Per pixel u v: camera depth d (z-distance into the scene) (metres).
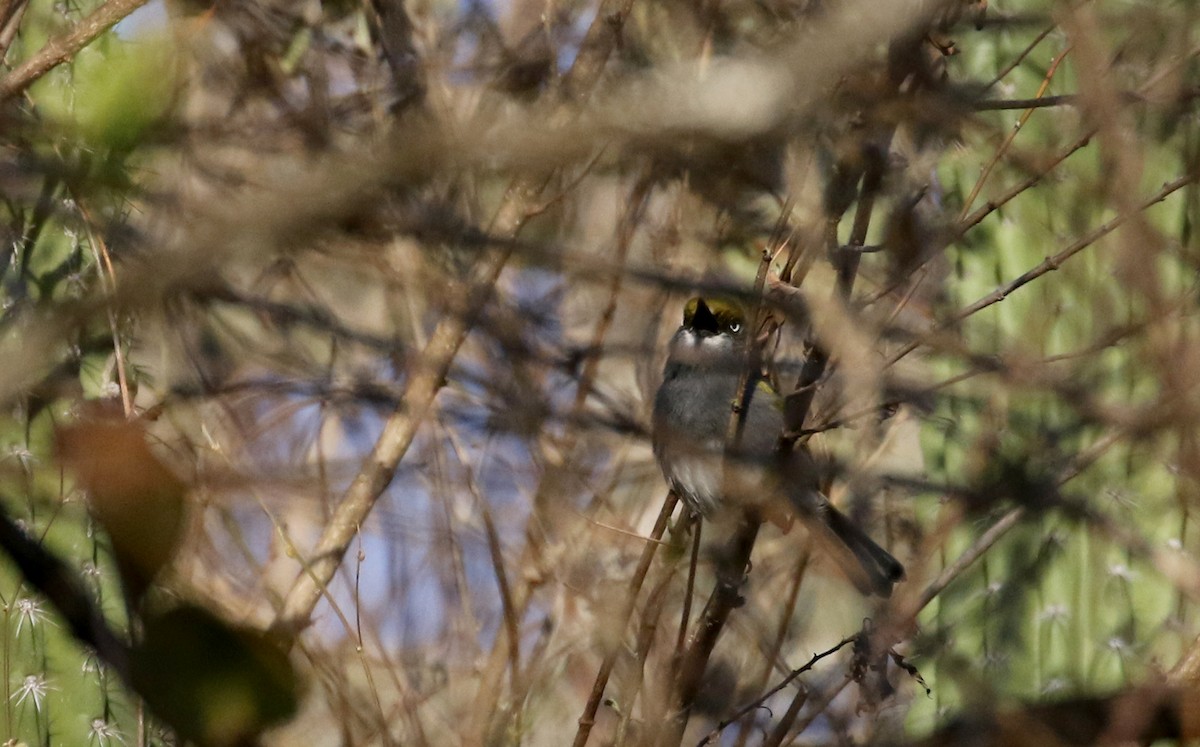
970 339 8.51
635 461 11.06
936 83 5.94
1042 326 8.45
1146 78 7.15
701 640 9.16
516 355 7.23
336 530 9.09
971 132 7.66
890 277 8.16
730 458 9.05
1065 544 9.38
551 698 10.77
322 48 10.63
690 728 10.17
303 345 8.82
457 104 10.62
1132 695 5.82
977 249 9.05
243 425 8.74
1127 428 5.35
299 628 8.50
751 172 7.61
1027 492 7.14
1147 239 4.91
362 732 8.94
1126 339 7.15
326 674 8.47
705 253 9.46
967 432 8.49
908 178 7.88
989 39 9.44
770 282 7.75
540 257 5.23
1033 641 9.35
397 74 10.55
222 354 8.76
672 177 8.71
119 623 6.94
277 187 4.05
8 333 8.52
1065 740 5.87
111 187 4.54
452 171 3.94
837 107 4.89
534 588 10.03
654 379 10.62
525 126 3.80
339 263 6.81
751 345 9.28
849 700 10.07
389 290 8.39
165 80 4.61
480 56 10.65
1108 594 9.24
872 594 9.56
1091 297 7.98
